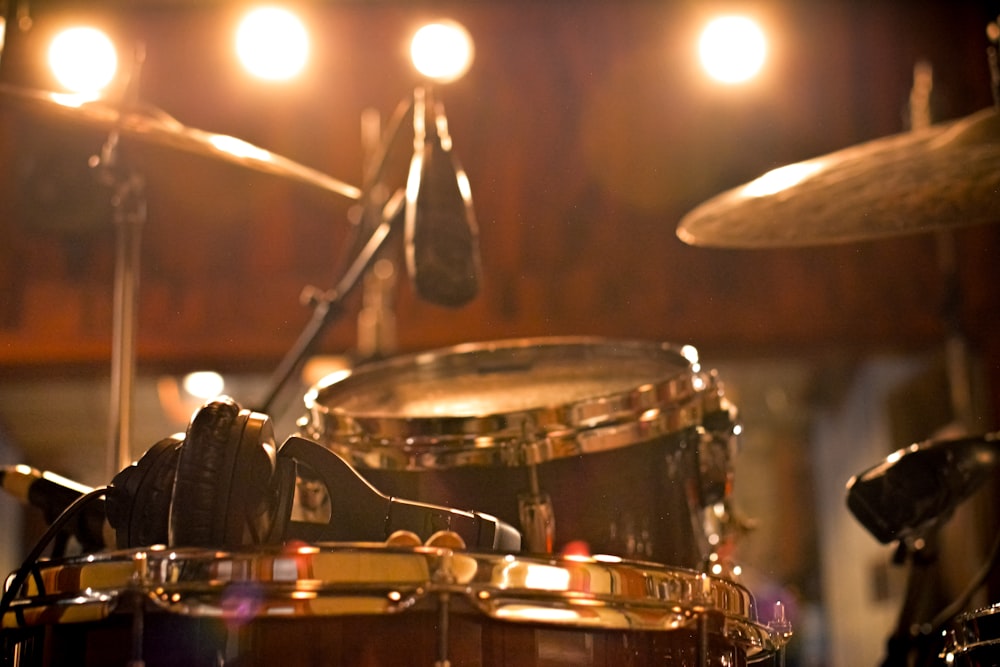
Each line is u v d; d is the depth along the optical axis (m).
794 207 1.76
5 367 4.36
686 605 1.01
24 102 1.67
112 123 1.68
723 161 4.40
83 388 5.09
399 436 1.23
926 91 2.77
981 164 1.61
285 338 4.34
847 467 5.54
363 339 3.70
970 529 3.96
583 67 4.49
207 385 5.04
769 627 1.20
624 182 4.41
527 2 4.56
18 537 5.00
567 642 0.97
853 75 4.43
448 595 0.90
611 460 1.24
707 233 1.91
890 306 4.29
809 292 4.32
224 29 4.52
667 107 4.45
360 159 4.45
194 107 4.46
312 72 4.52
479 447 1.21
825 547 6.00
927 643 1.59
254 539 0.96
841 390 5.51
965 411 2.97
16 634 1.01
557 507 1.22
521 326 4.30
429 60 2.73
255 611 0.88
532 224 4.38
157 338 4.33
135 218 1.76
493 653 0.94
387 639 0.92
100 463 5.88
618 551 1.22
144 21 4.49
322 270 4.39
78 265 4.35
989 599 3.82
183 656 0.91
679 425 1.26
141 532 1.04
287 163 1.82
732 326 4.30
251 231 4.43
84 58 2.49
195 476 0.95
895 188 1.68
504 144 4.44
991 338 4.25
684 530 1.29
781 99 4.43
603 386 1.46
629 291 4.34
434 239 1.56
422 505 1.07
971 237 4.30
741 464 6.18
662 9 4.53
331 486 1.06
